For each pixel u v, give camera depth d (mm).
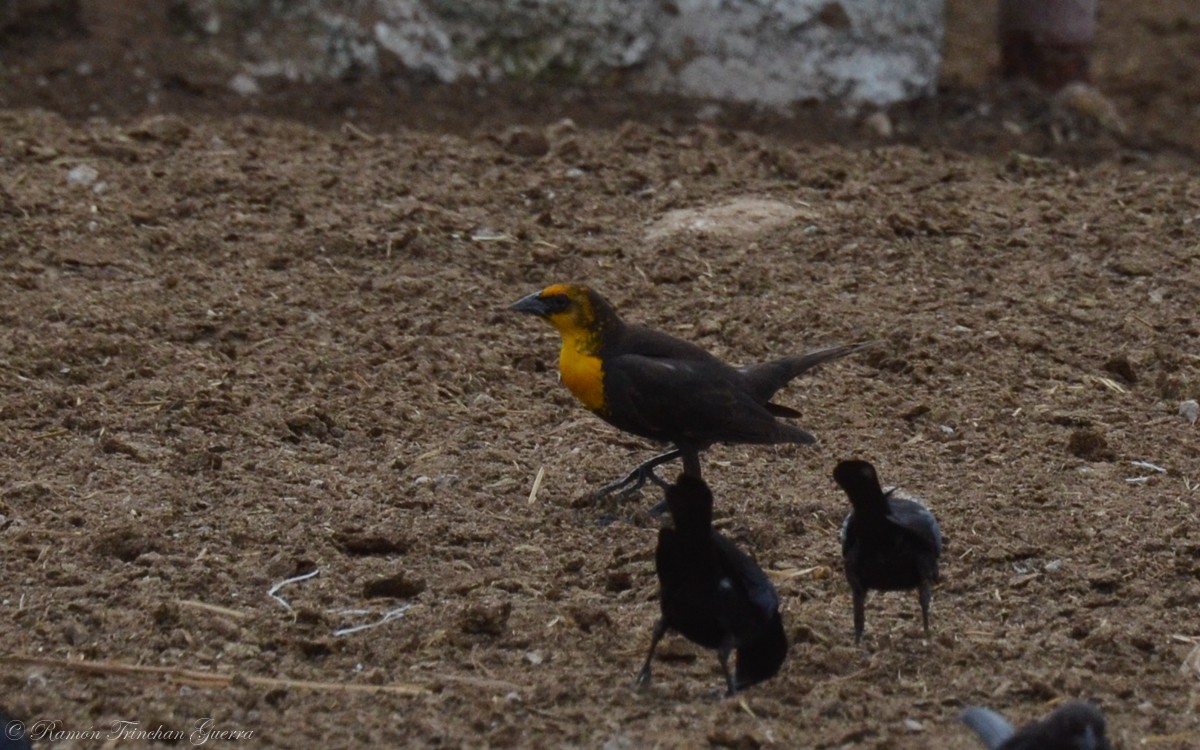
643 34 20031
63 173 16516
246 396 12617
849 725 8484
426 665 9156
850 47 20078
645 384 10859
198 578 9977
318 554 10391
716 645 8609
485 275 15008
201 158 17078
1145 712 8656
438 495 11281
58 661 8992
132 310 13977
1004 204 16594
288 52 19484
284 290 14555
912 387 13180
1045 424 12570
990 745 7371
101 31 19469
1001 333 13875
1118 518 11008
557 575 10336
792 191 16859
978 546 10617
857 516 8844
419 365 13328
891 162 17797
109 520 10688
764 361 13516
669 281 14969
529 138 17688
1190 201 16672
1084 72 20938
